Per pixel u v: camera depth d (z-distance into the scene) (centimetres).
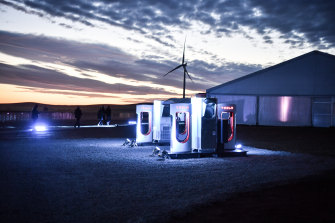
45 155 966
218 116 1055
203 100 999
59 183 585
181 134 1021
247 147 1249
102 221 381
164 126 1341
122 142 1437
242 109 2578
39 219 388
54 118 4906
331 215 388
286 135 1800
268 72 2484
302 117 2400
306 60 2381
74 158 916
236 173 693
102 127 2716
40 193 512
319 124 2348
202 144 990
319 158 927
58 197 489
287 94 2434
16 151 1045
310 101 2375
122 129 2438
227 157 986
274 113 2489
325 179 612
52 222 378
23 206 441
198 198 477
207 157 990
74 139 1541
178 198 483
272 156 989
